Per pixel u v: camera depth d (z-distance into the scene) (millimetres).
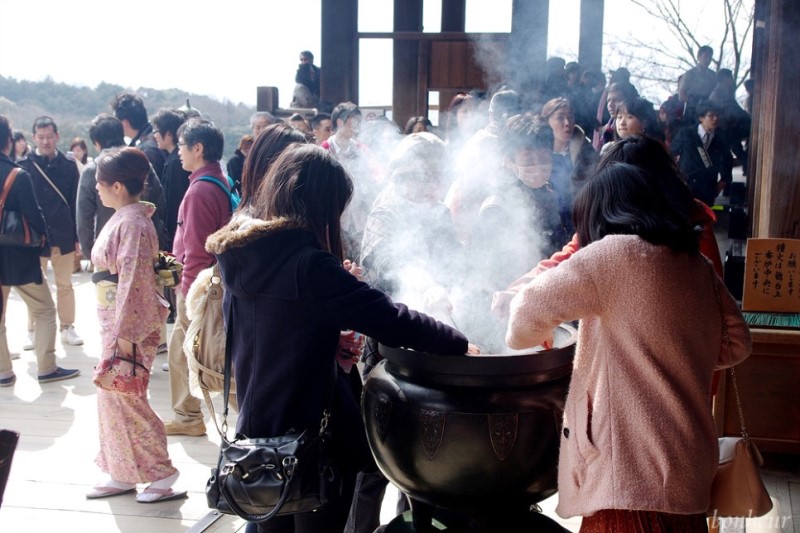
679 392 1583
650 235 1617
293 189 1841
